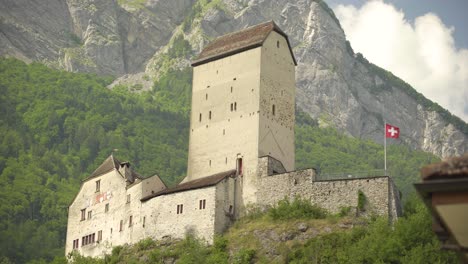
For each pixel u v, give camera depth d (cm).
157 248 10094
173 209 10231
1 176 19862
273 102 10719
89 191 11681
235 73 10869
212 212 9875
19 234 16912
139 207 10662
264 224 9744
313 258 8962
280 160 10606
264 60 10738
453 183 2080
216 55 11138
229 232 9881
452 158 2173
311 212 9656
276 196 10006
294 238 9369
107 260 10519
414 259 8388
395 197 9512
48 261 16350
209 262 9388
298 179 9931
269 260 9206
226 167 10525
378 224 8956
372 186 9488
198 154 10888
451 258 8356
